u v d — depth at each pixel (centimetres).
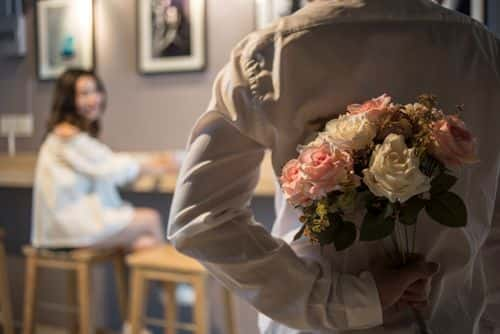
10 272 355
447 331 88
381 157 72
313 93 81
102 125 319
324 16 82
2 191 355
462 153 74
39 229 279
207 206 81
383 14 83
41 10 332
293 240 86
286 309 82
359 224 81
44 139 308
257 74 81
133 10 305
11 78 346
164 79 299
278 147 83
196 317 224
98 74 318
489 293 96
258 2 267
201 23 285
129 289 310
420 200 75
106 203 284
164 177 269
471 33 87
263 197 278
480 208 86
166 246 257
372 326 82
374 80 82
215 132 83
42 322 346
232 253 81
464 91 84
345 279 81
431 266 82
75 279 303
